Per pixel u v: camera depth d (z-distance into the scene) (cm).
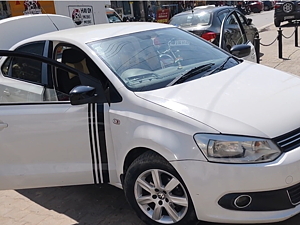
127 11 2645
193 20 851
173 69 350
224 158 254
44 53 368
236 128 257
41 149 331
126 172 306
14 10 917
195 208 269
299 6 1655
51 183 340
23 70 366
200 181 259
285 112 274
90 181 328
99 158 317
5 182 351
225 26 795
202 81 322
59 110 320
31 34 539
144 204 306
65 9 926
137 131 286
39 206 376
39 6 888
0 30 511
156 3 2811
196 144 260
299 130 267
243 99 287
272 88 312
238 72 349
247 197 256
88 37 354
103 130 309
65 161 329
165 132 273
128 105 297
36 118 324
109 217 339
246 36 895
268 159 252
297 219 302
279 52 959
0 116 333
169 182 280
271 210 257
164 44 382
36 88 348
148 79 324
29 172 340
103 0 1036
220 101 283
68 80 343
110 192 383
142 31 390
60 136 321
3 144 339
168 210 291
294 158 253
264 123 260
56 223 341
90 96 299
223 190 255
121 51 346
